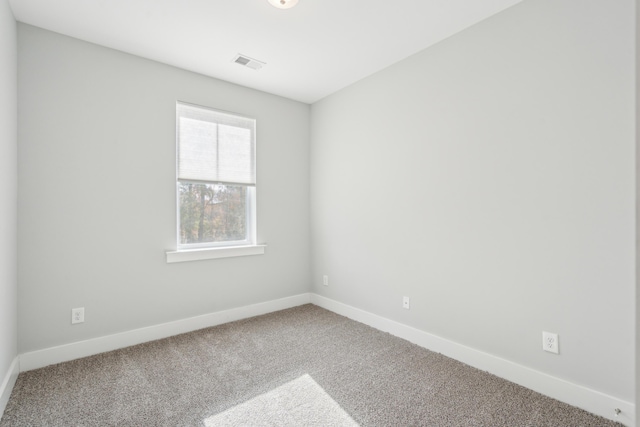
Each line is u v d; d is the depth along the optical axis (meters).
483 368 2.14
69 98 2.28
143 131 2.60
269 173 3.38
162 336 2.68
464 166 2.24
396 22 2.15
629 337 1.57
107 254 2.44
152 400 1.80
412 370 2.14
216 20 2.11
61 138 2.25
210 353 2.40
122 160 2.50
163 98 2.70
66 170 2.27
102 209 2.41
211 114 2.98
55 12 2.01
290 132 3.54
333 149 3.37
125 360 2.28
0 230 1.68
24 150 2.12
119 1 1.91
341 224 3.29
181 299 2.80
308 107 3.68
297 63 2.72
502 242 2.04
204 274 2.93
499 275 2.06
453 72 2.30
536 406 1.74
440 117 2.38
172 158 2.75
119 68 2.49
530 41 1.90
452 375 2.08
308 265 3.70
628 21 1.56
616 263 1.61
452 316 2.33
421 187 2.53
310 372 2.12
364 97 3.01
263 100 3.33
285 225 3.51
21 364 2.09
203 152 2.93
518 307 1.97
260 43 2.40
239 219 3.23
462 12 2.04
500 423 1.60
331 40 2.37
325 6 1.97
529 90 1.91
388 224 2.80
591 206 1.68
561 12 1.77
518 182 1.96
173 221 2.75
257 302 3.29
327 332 2.82
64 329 2.27
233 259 3.12
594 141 1.67
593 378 1.69
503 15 2.02
